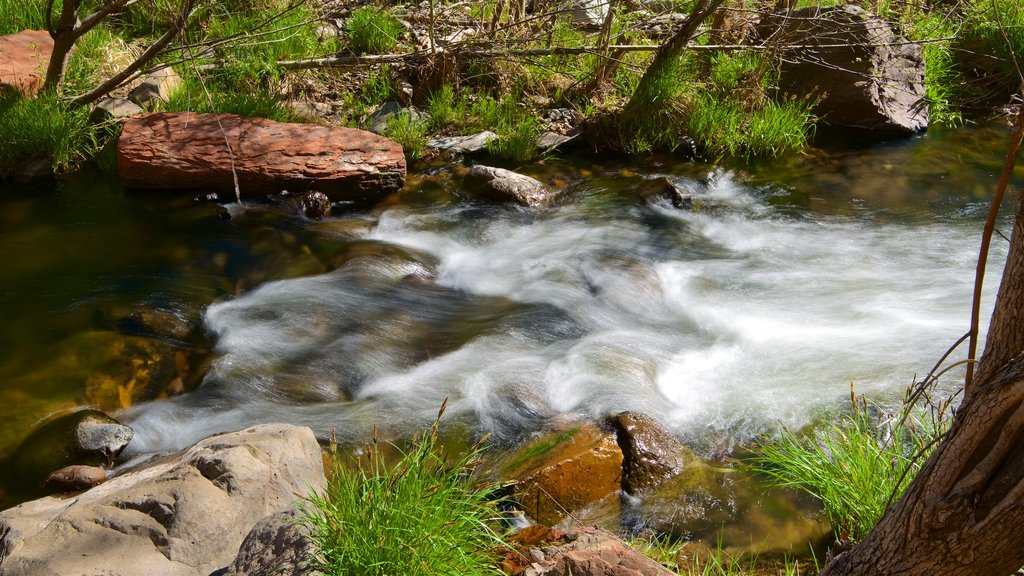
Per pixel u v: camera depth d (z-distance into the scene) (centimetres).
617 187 726
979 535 189
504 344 499
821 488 369
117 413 439
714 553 353
